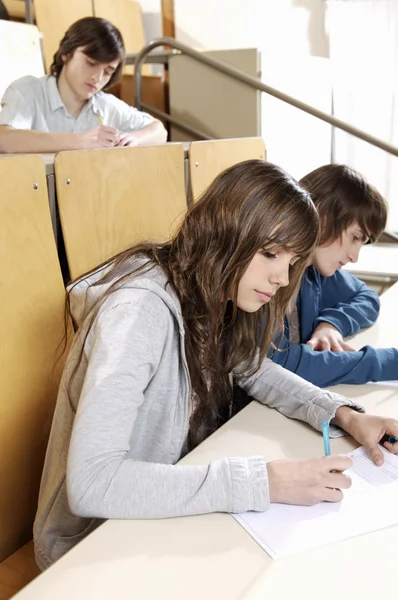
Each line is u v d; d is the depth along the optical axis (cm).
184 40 360
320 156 321
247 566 61
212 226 80
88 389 72
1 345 104
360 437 87
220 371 95
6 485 107
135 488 68
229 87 257
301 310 137
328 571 60
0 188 104
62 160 120
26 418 110
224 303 85
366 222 128
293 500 71
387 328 143
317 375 109
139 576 59
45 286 113
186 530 66
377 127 321
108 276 87
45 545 93
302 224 79
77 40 206
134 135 219
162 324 80
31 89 217
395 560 62
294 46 337
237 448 86
